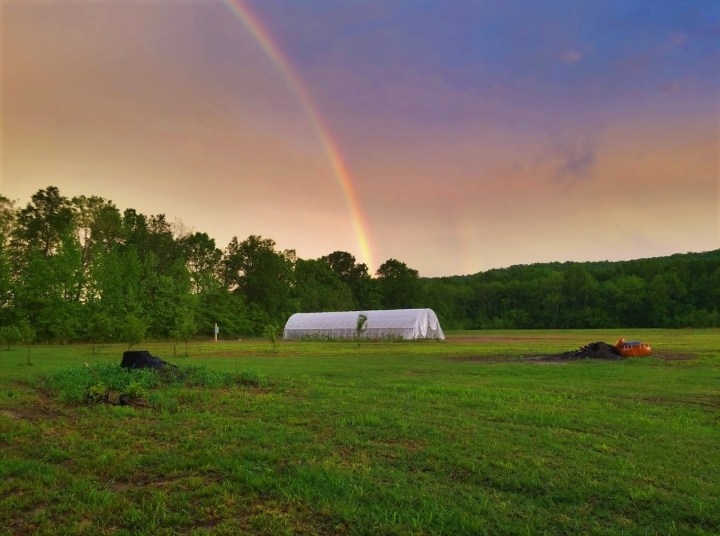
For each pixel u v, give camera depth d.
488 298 120.38
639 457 7.67
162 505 5.61
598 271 127.12
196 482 6.30
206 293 66.75
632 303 100.50
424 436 8.58
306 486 6.18
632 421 10.24
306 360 25.89
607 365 23.20
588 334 72.06
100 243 57.81
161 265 71.25
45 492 5.99
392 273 111.31
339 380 16.64
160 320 55.09
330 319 58.56
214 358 27.56
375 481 6.43
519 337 63.47
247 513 5.49
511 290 118.50
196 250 79.12
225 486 6.16
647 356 28.31
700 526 5.34
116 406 10.98
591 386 15.56
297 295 89.50
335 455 7.49
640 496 6.03
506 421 10.05
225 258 81.56
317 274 103.88
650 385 15.89
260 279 76.94
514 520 5.40
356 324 55.00
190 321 36.59
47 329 47.16
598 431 9.34
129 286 55.69
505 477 6.60
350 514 5.42
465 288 123.94
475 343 46.66
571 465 7.14
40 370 19.02
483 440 8.36
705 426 10.04
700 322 91.00
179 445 7.93
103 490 6.08
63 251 50.62
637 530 5.25
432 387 14.59
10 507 5.56
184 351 34.91
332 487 6.14
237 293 76.62
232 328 64.38
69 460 7.29
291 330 60.12
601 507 5.83
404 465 7.12
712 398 13.45
